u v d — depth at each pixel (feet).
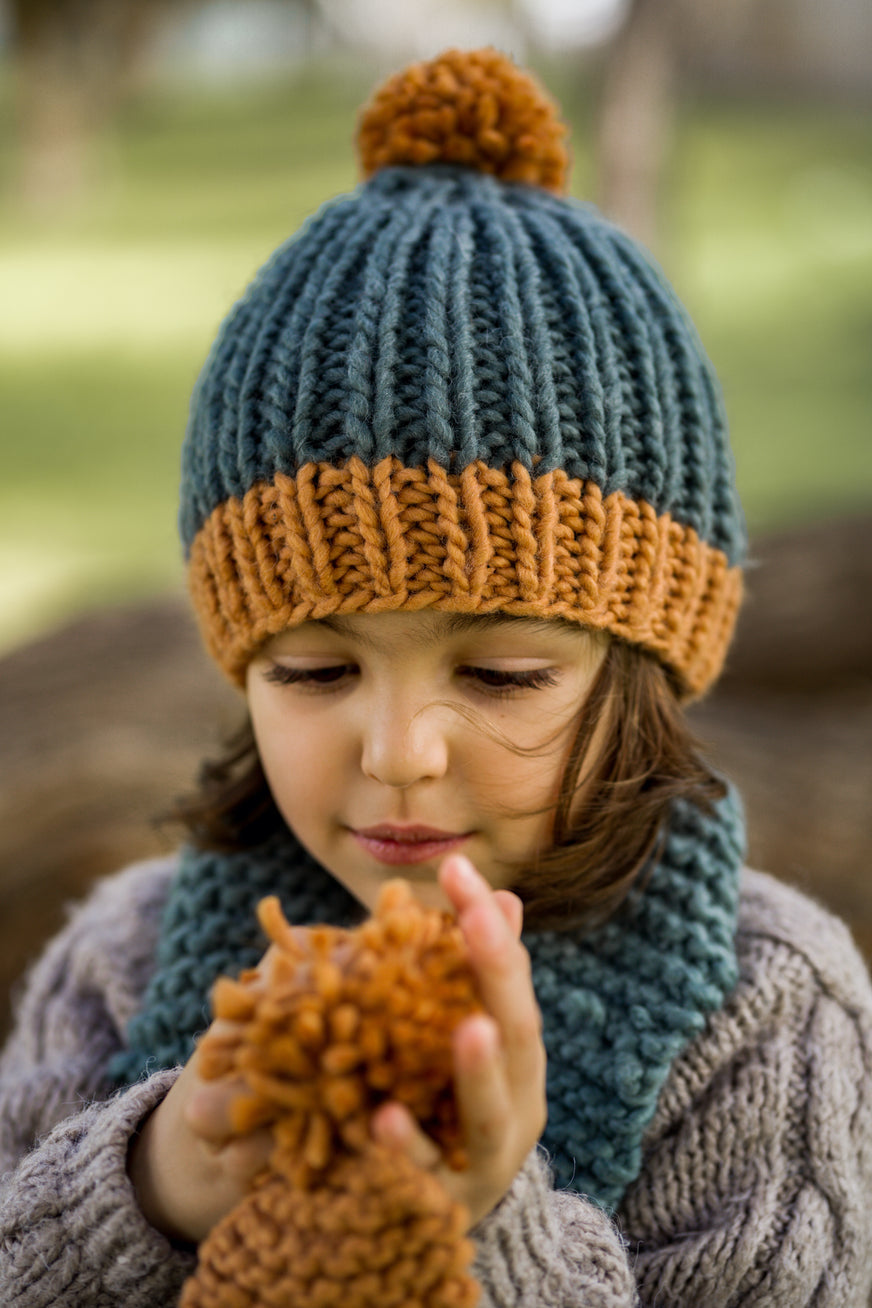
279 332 1.92
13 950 3.23
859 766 3.74
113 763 3.64
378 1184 1.45
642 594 1.92
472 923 1.53
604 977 1.97
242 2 27.37
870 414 10.91
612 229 2.05
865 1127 1.92
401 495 1.82
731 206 17.79
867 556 4.91
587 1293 1.71
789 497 8.79
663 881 2.00
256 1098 1.48
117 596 7.42
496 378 1.85
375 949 1.50
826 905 3.09
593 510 1.86
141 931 2.21
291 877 2.17
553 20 22.62
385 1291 1.46
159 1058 2.04
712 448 2.03
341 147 22.40
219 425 1.95
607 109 8.43
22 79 19.56
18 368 12.96
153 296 15.08
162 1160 1.71
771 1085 1.90
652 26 8.27
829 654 4.73
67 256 17.16
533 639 1.86
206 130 24.66
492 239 1.93
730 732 4.08
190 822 2.24
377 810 1.87
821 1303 1.84
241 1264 1.50
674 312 2.00
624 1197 1.91
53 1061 2.14
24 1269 1.72
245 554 1.92
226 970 2.09
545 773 1.89
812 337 13.16
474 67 2.11
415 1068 1.47
